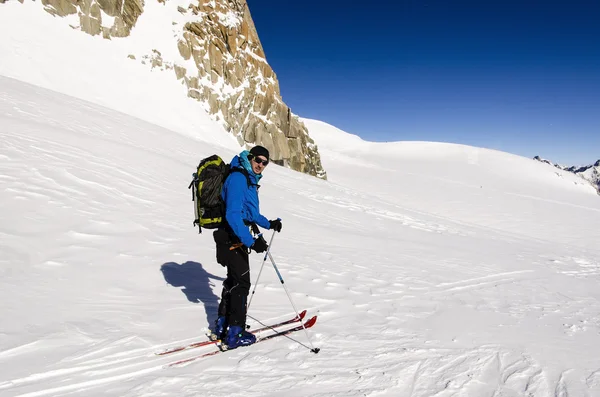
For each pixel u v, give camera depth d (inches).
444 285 253.4
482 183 3043.8
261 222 138.1
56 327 130.5
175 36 1573.6
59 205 240.5
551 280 315.9
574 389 116.8
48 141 359.9
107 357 118.0
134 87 1310.3
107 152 406.0
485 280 287.0
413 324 168.9
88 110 720.3
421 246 420.2
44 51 1160.2
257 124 1664.6
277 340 141.3
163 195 335.6
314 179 1047.0
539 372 127.1
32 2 1274.6
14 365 107.8
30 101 566.3
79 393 99.3
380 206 791.1
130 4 1501.0
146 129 790.5
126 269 188.2
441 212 1825.8
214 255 229.6
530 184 3198.8
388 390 109.8
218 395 102.3
